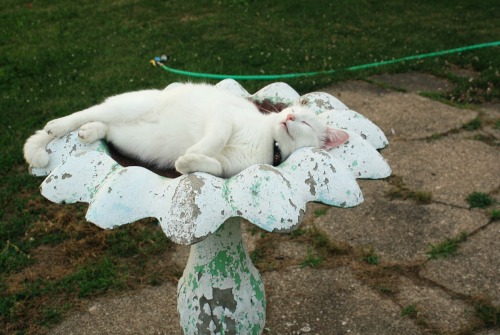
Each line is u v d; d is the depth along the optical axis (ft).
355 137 8.25
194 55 25.32
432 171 16.65
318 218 14.93
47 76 24.06
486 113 19.93
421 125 19.26
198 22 30.07
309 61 24.57
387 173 7.96
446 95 21.54
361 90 22.17
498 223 14.24
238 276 9.18
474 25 28.71
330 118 9.13
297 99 10.23
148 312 12.10
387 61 24.41
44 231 14.66
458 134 18.61
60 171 7.30
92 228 14.78
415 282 12.57
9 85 23.12
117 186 6.84
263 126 8.59
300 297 12.33
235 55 25.27
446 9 31.45
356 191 7.01
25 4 34.91
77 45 27.45
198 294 9.12
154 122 8.90
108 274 13.15
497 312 11.46
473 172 16.49
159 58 24.79
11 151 18.01
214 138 7.95
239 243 9.25
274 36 27.66
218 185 6.67
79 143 8.34
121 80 23.08
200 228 6.29
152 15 31.76
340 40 27.07
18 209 15.52
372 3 32.58
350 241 14.02
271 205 6.45
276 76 21.88
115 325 11.75
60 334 11.51
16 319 11.93
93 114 8.75
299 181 6.98
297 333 11.39
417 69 23.99
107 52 26.40
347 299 12.19
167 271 13.32
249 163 8.40
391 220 14.66
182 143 8.73
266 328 11.51
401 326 11.37
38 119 20.02
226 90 9.96
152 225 15.02
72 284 12.85
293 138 8.47
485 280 12.46
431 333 11.13
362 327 11.41
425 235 14.03
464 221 14.42
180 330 11.62
